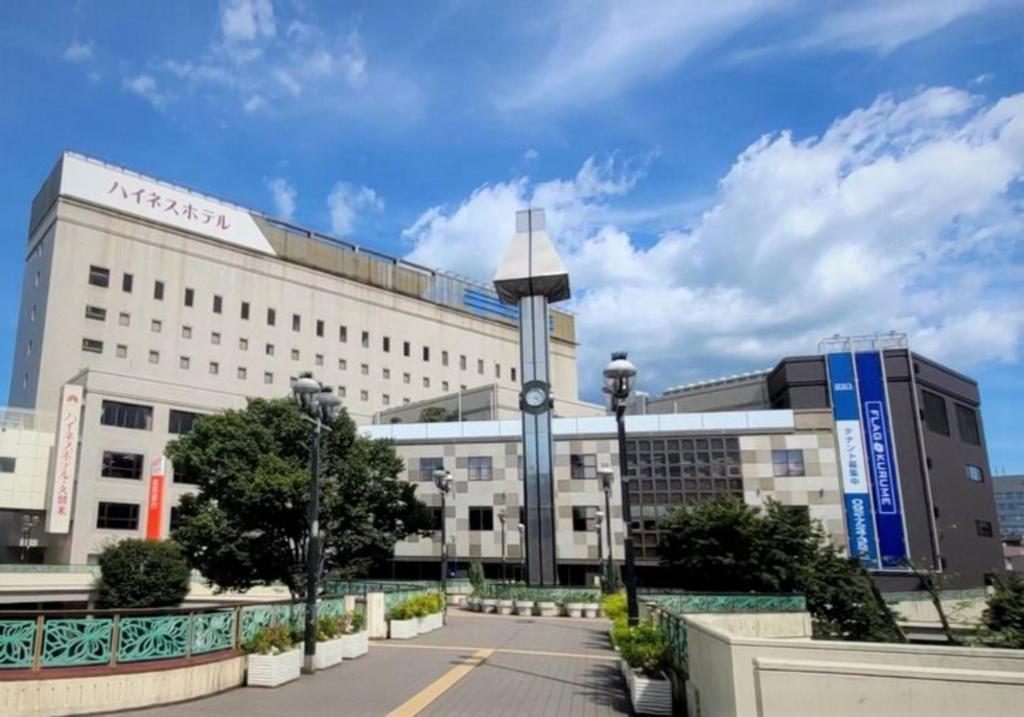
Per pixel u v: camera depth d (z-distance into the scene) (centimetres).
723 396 5744
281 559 2723
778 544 2869
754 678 687
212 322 6569
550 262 3644
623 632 1241
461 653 1689
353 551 2834
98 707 979
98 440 4700
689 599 2456
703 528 2927
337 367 7481
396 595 2206
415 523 3105
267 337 6962
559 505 4472
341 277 7731
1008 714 607
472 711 1023
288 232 7400
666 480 4391
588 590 3052
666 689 1015
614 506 4412
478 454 4697
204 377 6412
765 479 4294
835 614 2752
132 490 4784
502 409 5822
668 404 6109
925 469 4297
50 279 5641
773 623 2484
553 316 9838
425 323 8438
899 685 634
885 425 4384
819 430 4341
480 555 4544
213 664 1142
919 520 4238
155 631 1073
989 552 4812
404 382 8062
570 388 9838
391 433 4862
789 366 4606
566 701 1106
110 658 1018
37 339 5644
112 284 5959
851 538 4228
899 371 4469
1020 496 11619
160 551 3186
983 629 2436
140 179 6309
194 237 6581
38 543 4725
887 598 3731
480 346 8969
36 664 958
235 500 2612
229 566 2702
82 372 4831
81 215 5884
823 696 649
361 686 1223
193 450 2783
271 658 1215
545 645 1875
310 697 1118
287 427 2750
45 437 4800
